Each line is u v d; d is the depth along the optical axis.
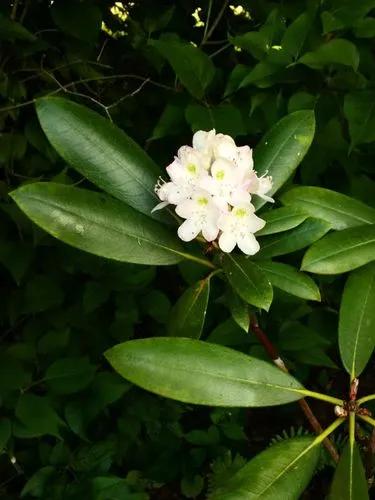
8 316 0.72
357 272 0.47
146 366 0.40
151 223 0.45
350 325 0.46
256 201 0.45
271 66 0.58
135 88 0.71
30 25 0.68
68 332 0.67
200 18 0.69
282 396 0.42
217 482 0.67
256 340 0.66
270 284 0.40
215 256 0.46
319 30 0.59
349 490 0.41
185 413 0.77
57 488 0.64
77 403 0.66
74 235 0.42
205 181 0.41
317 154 0.62
